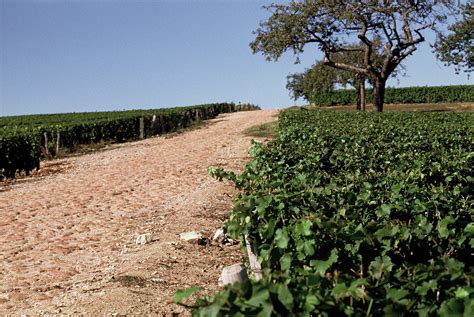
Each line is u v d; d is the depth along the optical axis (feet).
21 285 24.35
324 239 13.24
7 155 62.95
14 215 40.68
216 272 24.68
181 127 133.80
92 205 42.42
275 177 22.99
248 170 25.00
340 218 16.11
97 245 30.71
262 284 8.66
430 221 17.21
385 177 23.39
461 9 125.90
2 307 21.34
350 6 126.93
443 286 10.04
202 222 33.86
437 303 9.97
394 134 47.21
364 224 15.74
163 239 30.35
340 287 9.23
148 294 21.42
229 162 60.64
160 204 40.86
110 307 20.10
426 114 89.71
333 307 9.13
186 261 26.05
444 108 186.39
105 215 38.50
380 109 136.05
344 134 44.80
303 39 128.88
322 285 10.26
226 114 189.16
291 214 16.56
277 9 131.03
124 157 76.02
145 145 94.07
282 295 8.55
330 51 134.82
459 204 18.58
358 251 12.92
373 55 161.99
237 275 16.62
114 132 105.19
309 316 8.82
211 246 28.78
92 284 23.39
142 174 56.80
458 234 14.38
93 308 20.08
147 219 35.94
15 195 50.55
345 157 30.66
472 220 17.31
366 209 17.16
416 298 9.77
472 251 14.51
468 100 198.29
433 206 17.24
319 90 200.13
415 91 204.74
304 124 57.72
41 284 24.36
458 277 10.00
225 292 8.79
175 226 33.06
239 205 17.80
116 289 21.89
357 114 86.53
